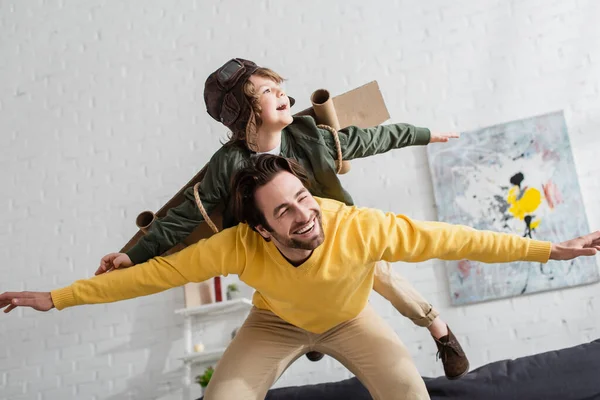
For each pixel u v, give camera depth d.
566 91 3.54
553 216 3.34
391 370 1.85
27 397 3.69
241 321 3.61
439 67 3.71
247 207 1.65
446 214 3.45
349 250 1.68
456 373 2.24
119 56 4.14
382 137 2.02
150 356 3.64
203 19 4.07
